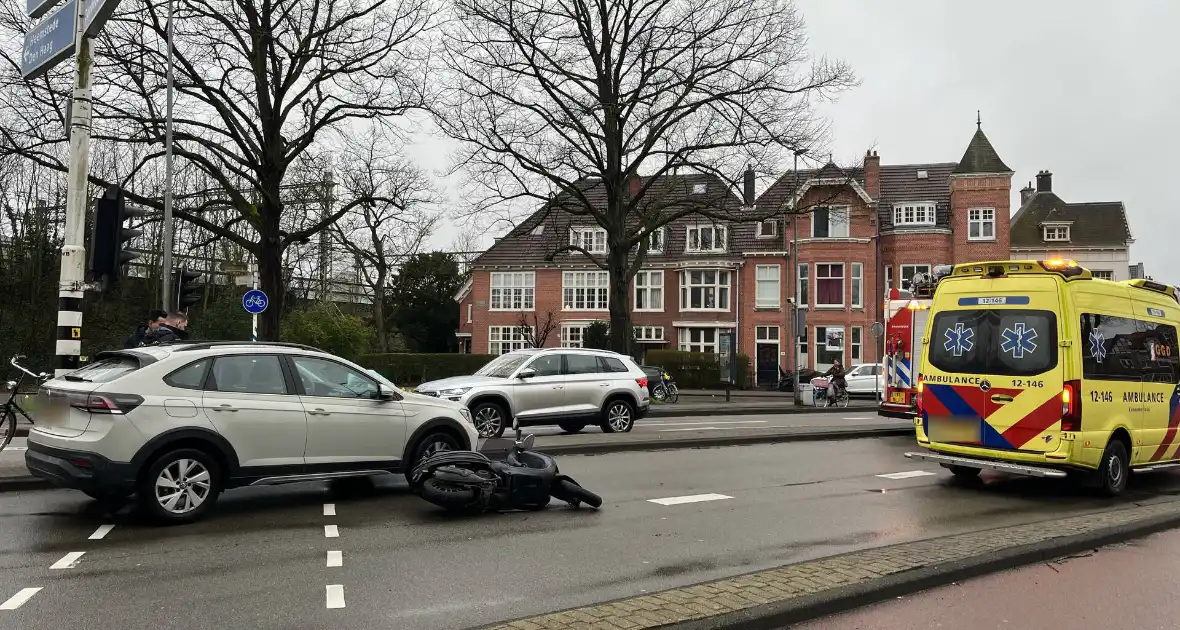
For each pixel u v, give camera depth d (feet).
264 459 25.62
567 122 84.17
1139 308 34.99
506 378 48.14
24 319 96.84
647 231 88.38
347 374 28.27
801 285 151.02
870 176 152.46
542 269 164.55
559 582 18.70
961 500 30.86
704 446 46.62
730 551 21.83
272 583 18.37
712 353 142.82
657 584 18.53
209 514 25.95
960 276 34.14
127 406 23.24
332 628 15.38
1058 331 31.07
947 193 156.46
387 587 18.19
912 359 52.60
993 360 32.53
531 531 24.20
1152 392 34.76
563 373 50.39
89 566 19.62
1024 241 174.60
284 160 73.77
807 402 91.45
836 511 27.91
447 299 194.70
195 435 24.23
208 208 84.79
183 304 47.78
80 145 31.99
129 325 103.09
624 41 84.99
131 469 23.15
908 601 17.80
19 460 34.32
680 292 158.10
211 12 67.92
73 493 28.66
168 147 67.51
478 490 25.98
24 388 76.64
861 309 148.05
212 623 15.60
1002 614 17.07
